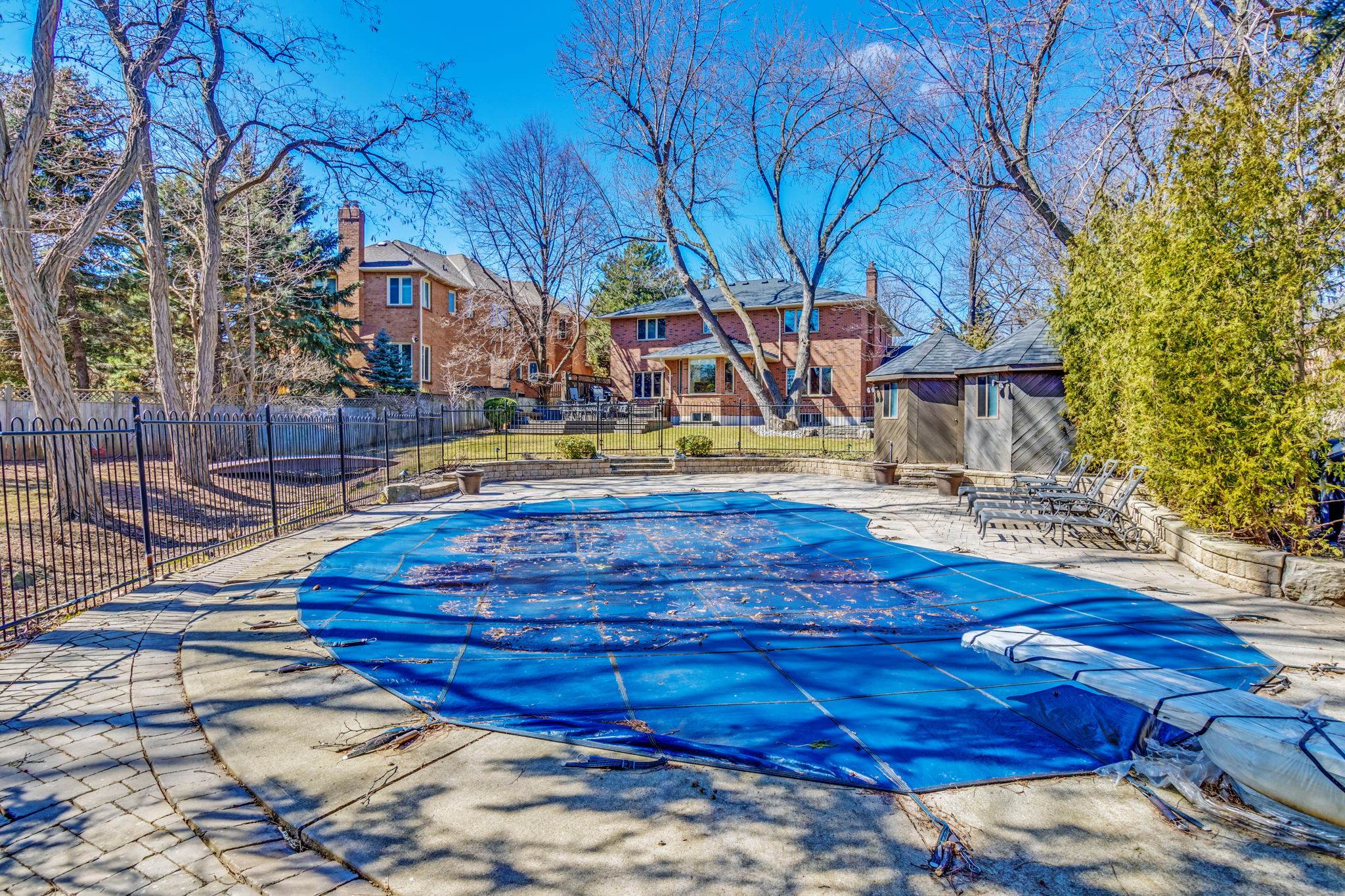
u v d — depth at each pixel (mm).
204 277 13938
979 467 14352
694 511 11477
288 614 5734
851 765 3127
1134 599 5977
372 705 3893
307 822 2762
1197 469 6875
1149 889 2354
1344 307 6016
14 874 2482
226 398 20797
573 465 17422
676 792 2965
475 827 2727
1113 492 9883
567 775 3123
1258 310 6180
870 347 30844
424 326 30938
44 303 8625
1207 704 3225
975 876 2414
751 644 4902
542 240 32688
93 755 3363
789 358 30641
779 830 2691
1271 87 6242
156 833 2746
